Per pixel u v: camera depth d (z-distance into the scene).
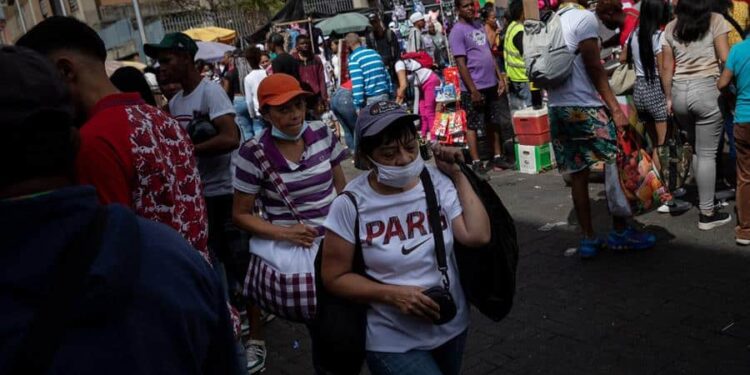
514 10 9.62
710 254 4.91
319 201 3.45
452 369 2.61
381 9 20.56
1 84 1.20
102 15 27.23
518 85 9.87
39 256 1.17
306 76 10.75
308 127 3.52
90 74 2.46
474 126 8.48
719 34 5.11
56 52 2.41
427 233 2.48
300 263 3.24
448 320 2.40
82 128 2.36
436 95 8.86
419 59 9.64
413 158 2.41
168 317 1.27
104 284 1.18
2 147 1.19
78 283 1.17
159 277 1.28
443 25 13.98
